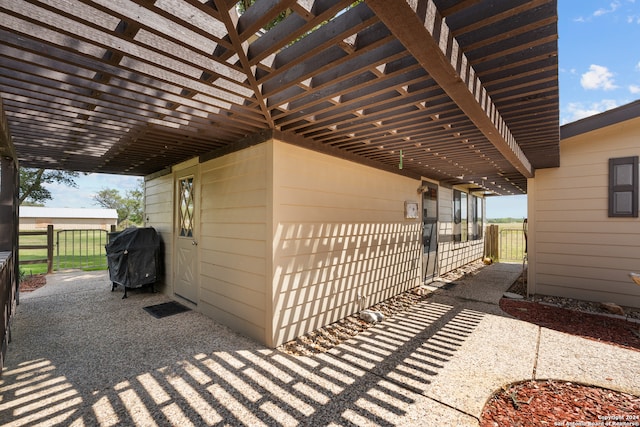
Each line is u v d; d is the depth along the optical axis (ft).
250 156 10.82
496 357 9.13
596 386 7.52
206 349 9.70
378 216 15.29
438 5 4.19
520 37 5.06
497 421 6.21
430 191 21.16
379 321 12.60
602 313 13.57
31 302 15.14
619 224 14.61
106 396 7.08
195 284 14.07
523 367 8.50
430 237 21.18
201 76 6.12
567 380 7.81
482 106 6.55
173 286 16.01
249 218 10.87
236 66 5.63
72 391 7.28
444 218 23.63
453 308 14.47
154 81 6.47
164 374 8.08
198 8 4.02
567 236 15.89
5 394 7.15
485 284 20.04
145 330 11.34
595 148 15.19
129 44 5.16
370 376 8.02
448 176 20.49
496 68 5.78
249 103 7.76
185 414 6.44
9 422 6.15
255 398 7.02
